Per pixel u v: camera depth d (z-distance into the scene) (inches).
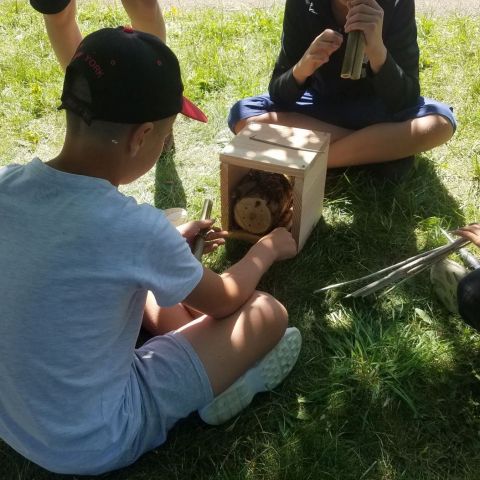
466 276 70.4
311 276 84.6
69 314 48.8
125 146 49.5
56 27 96.8
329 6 92.5
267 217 83.0
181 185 101.3
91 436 53.9
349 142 95.3
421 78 123.4
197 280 54.1
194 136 112.1
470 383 70.2
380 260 87.0
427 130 93.7
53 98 121.4
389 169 98.4
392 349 73.7
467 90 119.3
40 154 109.8
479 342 74.7
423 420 67.1
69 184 48.0
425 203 96.0
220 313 62.8
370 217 93.1
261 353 65.3
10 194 48.9
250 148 81.0
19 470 63.4
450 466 63.1
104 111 47.4
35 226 47.8
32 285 47.8
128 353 55.7
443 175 101.1
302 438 64.9
